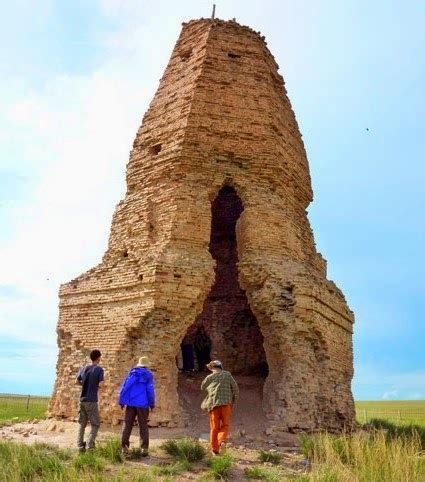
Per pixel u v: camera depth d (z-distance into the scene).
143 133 19.27
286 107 20.95
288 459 11.02
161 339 14.88
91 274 17.48
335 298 18.52
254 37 19.95
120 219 18.36
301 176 20.45
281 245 17.19
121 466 9.77
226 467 9.55
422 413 39.09
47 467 8.98
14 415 22.78
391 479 8.62
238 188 17.81
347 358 18.91
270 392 15.73
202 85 18.33
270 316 15.90
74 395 15.98
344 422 16.75
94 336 16.23
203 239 16.59
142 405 10.94
